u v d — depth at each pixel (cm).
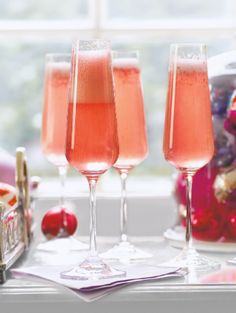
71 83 89
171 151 94
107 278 88
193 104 93
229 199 105
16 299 86
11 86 167
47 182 167
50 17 164
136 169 167
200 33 163
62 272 91
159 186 167
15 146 168
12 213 99
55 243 114
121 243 108
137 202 156
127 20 164
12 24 164
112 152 88
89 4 163
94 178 90
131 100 105
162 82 167
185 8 164
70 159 88
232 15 163
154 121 168
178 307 86
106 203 156
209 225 107
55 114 116
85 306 85
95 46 88
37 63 166
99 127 87
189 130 93
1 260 89
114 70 105
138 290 86
